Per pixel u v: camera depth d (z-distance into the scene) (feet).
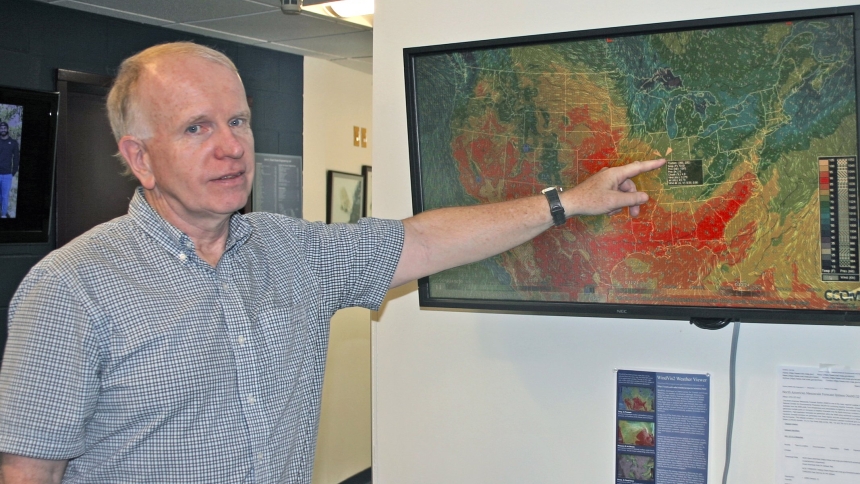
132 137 3.57
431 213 4.48
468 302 5.04
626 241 4.55
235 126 3.68
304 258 4.14
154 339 3.42
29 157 8.72
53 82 9.20
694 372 4.70
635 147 4.43
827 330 4.36
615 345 4.91
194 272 3.67
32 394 3.19
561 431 5.08
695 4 4.46
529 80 4.62
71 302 3.29
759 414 4.54
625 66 4.35
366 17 9.86
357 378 13.83
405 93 4.98
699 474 4.71
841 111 3.94
